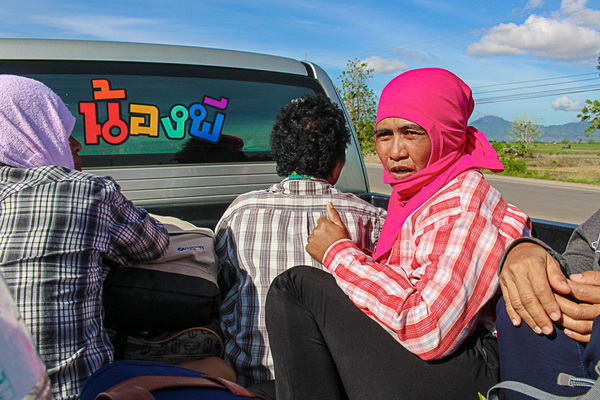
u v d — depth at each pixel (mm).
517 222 1546
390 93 1709
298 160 2057
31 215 1524
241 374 1946
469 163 1645
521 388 1209
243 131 3039
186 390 1286
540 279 1209
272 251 1964
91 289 1615
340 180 3205
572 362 1199
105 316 1836
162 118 2855
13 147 1664
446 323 1341
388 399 1406
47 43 2713
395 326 1365
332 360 1583
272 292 1598
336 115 2104
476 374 1419
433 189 1632
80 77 2707
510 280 1276
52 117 1782
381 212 2133
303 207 2020
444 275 1372
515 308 1254
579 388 1190
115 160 2775
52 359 1475
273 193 2066
